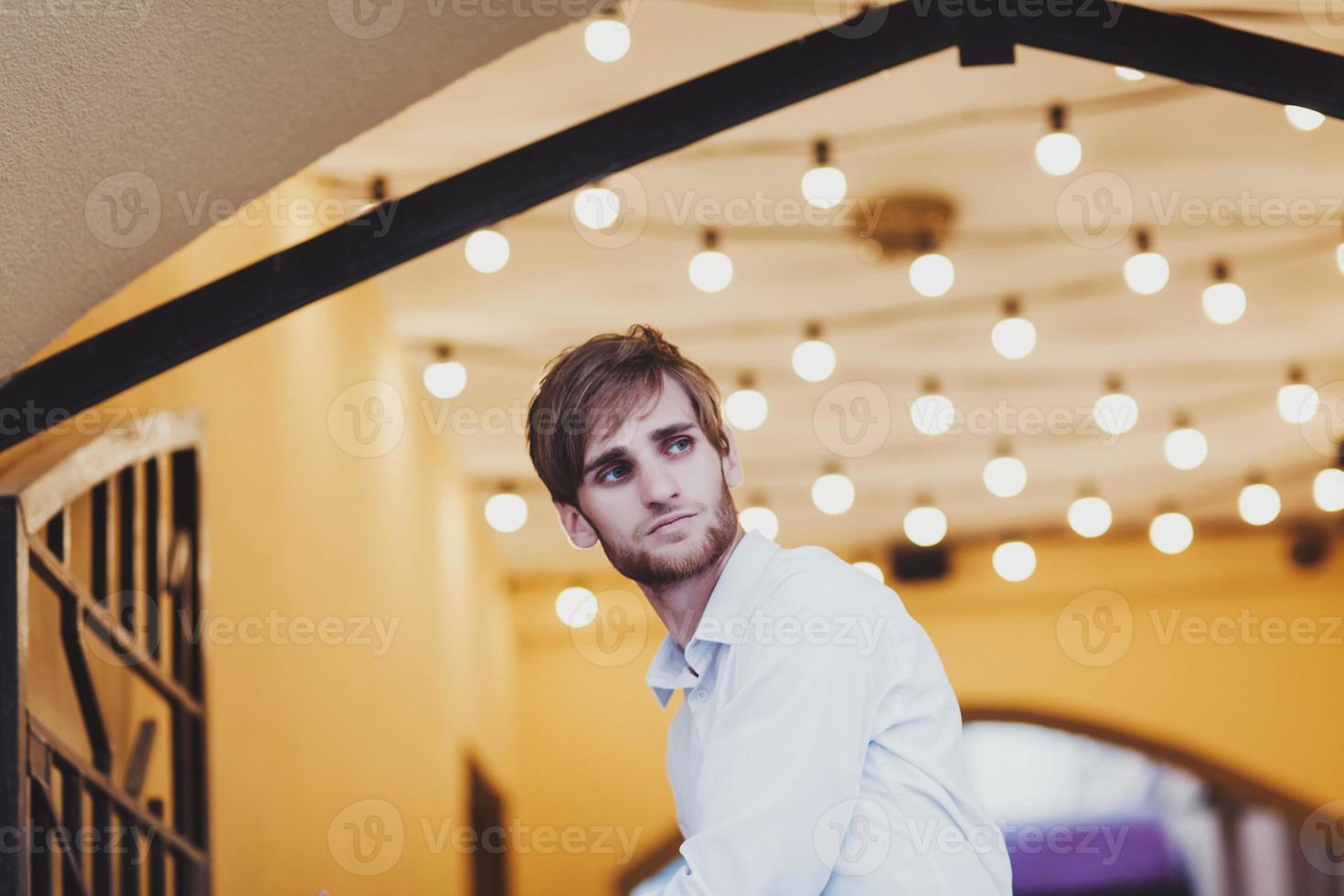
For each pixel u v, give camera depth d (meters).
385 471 5.43
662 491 1.70
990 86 4.28
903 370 6.36
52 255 2.13
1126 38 2.10
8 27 1.74
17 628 2.02
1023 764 10.34
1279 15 3.90
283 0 2.01
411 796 5.62
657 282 5.44
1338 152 4.72
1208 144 4.66
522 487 7.43
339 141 2.43
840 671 1.60
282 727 3.93
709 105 2.12
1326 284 5.73
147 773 2.87
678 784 1.85
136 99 2.00
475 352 5.98
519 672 9.00
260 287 2.15
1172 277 5.64
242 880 3.50
